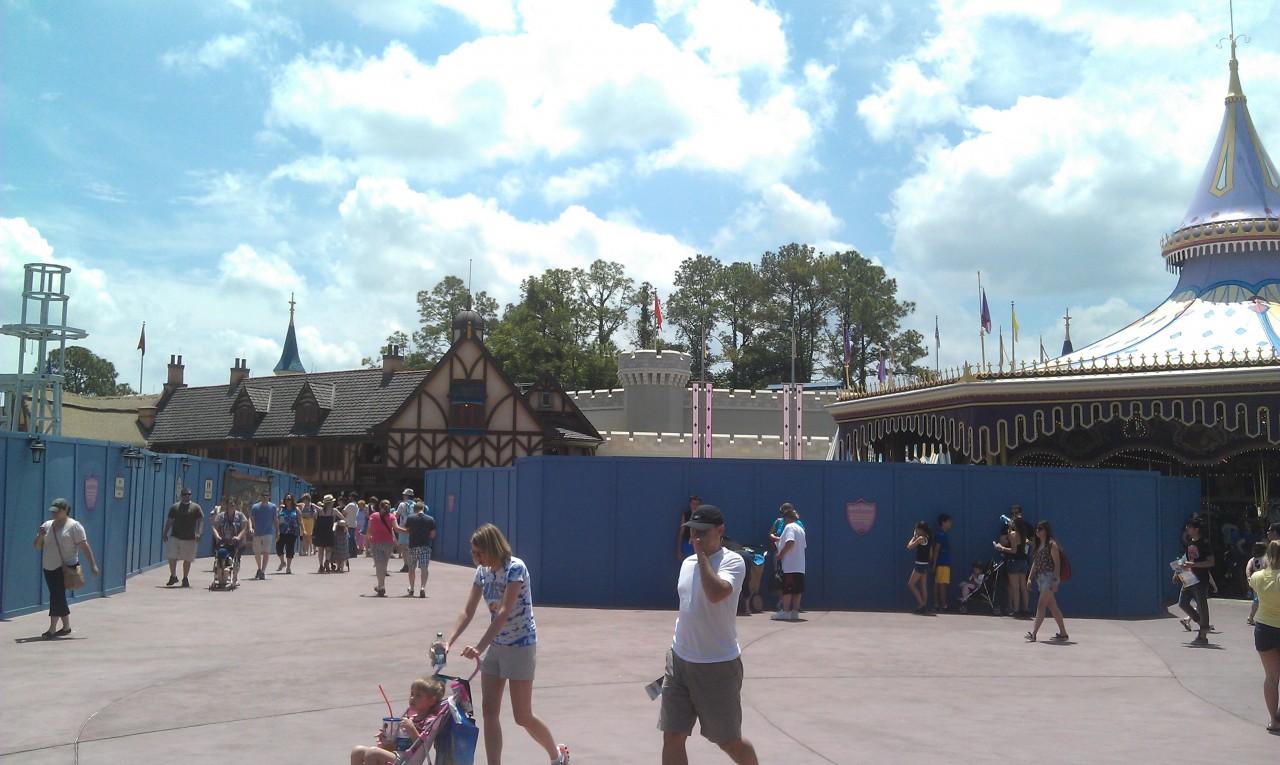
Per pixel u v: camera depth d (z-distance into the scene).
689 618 6.07
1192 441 24.92
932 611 17.56
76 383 105.88
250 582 22.11
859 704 9.64
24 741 7.87
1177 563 14.32
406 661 11.76
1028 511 18.42
